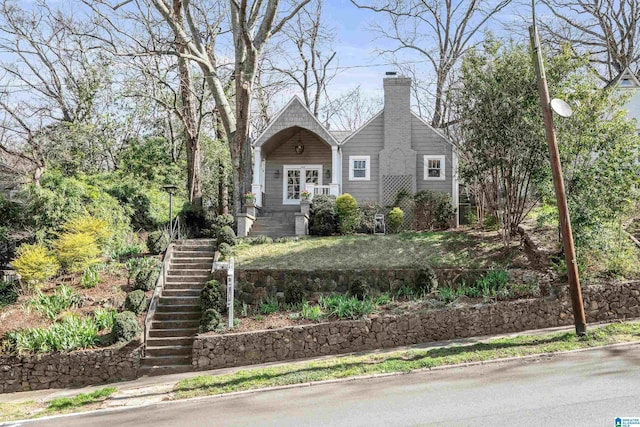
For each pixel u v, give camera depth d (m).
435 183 26.17
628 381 10.16
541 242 18.58
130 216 24.69
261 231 24.56
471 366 12.19
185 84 28.86
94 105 31.92
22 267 17.86
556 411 8.92
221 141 33.16
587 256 16.75
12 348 15.03
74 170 29.03
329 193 25.97
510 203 19.56
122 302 17.45
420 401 10.02
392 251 20.03
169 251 20.27
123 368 14.89
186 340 15.91
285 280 18.11
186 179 32.25
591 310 15.83
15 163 26.69
